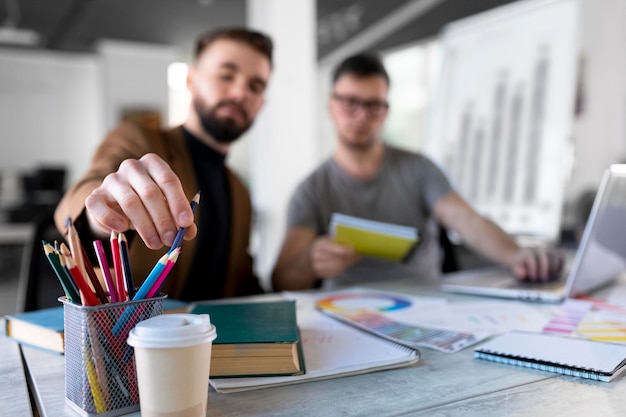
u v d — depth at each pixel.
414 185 1.54
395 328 0.69
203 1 4.91
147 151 1.05
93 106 7.33
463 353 0.59
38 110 7.10
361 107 1.46
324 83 5.82
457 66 2.18
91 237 0.62
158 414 0.37
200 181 1.22
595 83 2.95
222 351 0.48
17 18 5.47
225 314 0.62
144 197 0.46
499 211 1.94
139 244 0.76
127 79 6.41
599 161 2.95
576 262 0.86
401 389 0.47
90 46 6.64
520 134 1.90
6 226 3.04
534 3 1.90
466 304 0.85
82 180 0.73
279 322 0.57
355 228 1.09
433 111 2.28
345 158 1.54
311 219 1.46
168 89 6.61
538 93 1.85
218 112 1.25
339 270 1.14
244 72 1.26
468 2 4.08
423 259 1.52
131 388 0.42
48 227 1.08
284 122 3.48
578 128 3.00
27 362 0.57
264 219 3.45
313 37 3.56
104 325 0.41
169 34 5.99
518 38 1.94
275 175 3.47
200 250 1.16
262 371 0.49
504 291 0.90
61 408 0.44
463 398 0.45
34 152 7.11
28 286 1.05
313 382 0.49
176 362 0.36
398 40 5.03
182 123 1.33
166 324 0.37
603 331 0.65
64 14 5.34
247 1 4.90
